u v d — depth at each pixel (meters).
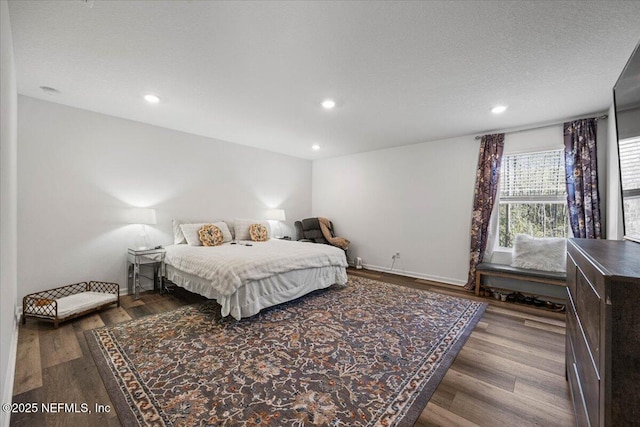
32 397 1.57
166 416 1.43
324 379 1.77
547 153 3.53
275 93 2.68
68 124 3.06
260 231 4.50
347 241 5.29
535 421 1.44
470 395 1.64
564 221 3.46
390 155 4.93
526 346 2.25
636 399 0.69
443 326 2.61
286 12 1.57
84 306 2.67
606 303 0.72
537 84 2.42
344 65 2.15
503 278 3.49
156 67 2.20
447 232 4.25
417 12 1.55
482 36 1.76
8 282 1.70
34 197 2.84
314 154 5.60
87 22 1.66
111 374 1.79
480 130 3.80
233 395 1.61
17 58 2.07
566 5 1.48
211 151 4.43
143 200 3.68
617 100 1.71
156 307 3.04
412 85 2.47
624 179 1.63
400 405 1.54
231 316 2.76
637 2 1.44
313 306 3.10
